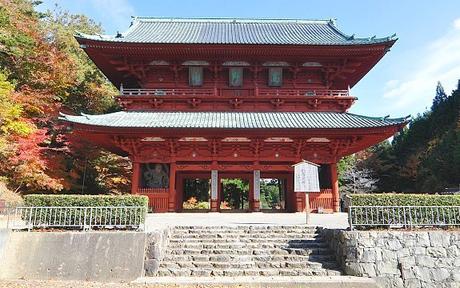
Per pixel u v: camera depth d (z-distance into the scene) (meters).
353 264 11.82
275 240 13.93
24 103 26.72
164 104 25.88
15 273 11.55
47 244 11.88
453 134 41.78
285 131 22.39
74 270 11.60
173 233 14.49
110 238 12.00
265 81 27.42
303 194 23.84
